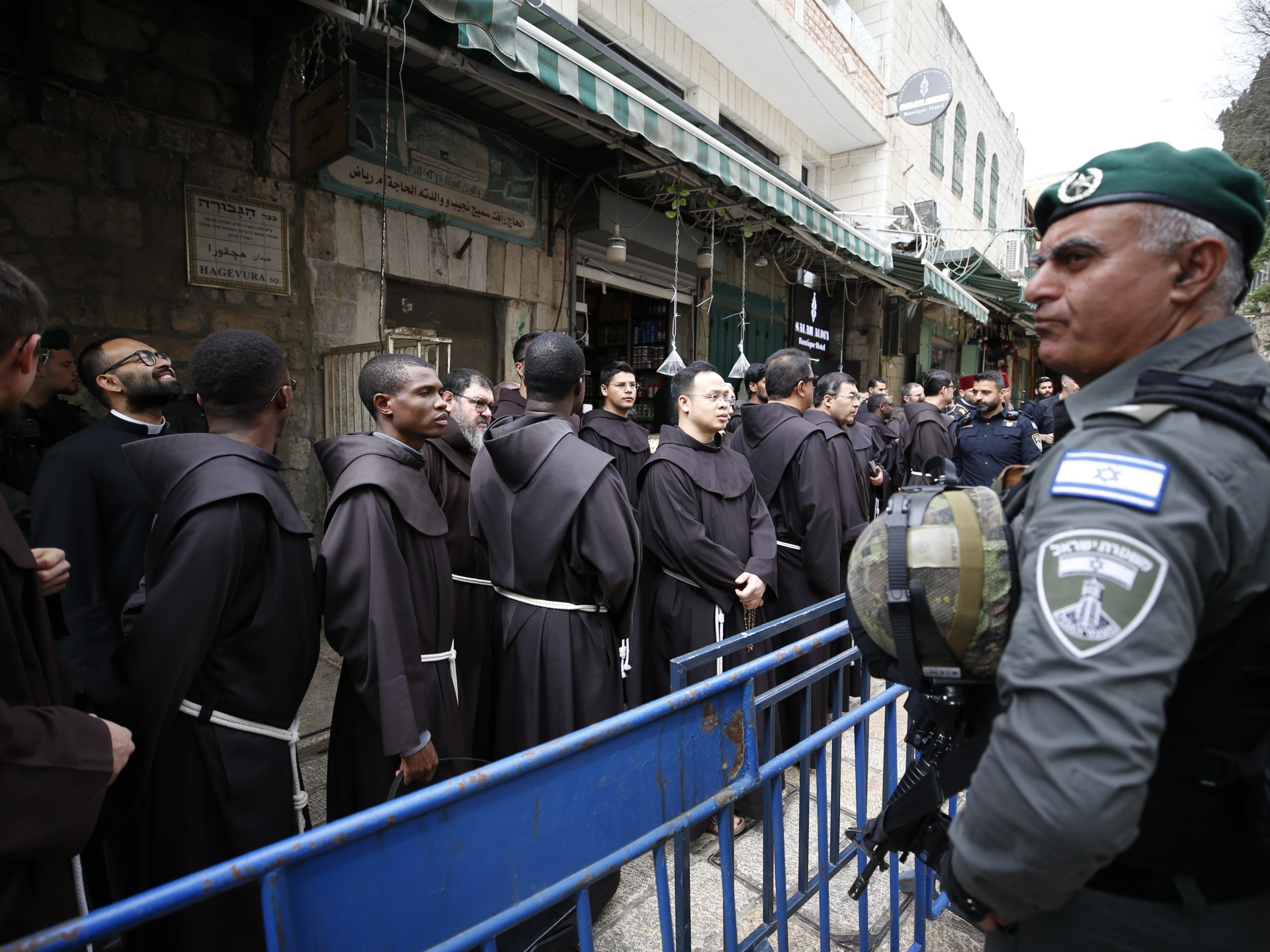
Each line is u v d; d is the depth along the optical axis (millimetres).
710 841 2443
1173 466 699
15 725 995
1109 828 629
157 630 1342
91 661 1834
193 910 1481
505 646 2080
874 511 5199
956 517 853
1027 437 5699
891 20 9227
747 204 5488
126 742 1150
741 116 7660
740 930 1996
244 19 3709
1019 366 18656
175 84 3533
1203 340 799
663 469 2553
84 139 3285
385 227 4191
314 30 3721
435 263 4719
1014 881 699
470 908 995
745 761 1428
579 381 2123
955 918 2080
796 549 3078
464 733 2020
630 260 6328
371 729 1812
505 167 5078
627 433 3789
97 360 1983
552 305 5605
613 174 5289
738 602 2623
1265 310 10312
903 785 1110
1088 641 664
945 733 1066
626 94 3514
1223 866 777
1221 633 732
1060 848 645
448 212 4758
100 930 710
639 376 7352
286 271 3984
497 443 2029
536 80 3340
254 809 1520
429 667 1911
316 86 3453
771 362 3234
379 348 3820
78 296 3316
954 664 859
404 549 1842
